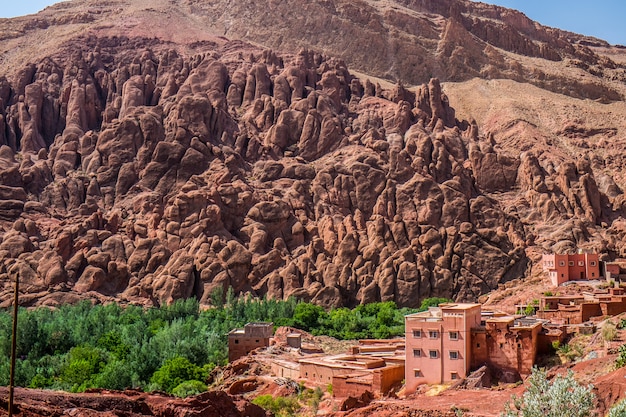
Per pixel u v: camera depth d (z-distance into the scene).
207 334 119.75
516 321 82.88
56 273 156.88
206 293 158.62
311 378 87.31
